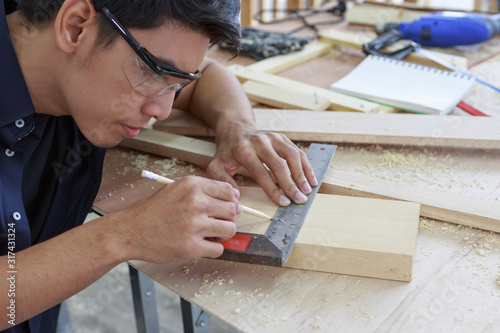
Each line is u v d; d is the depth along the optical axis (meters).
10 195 0.88
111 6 0.73
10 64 0.82
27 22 0.81
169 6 0.72
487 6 2.40
